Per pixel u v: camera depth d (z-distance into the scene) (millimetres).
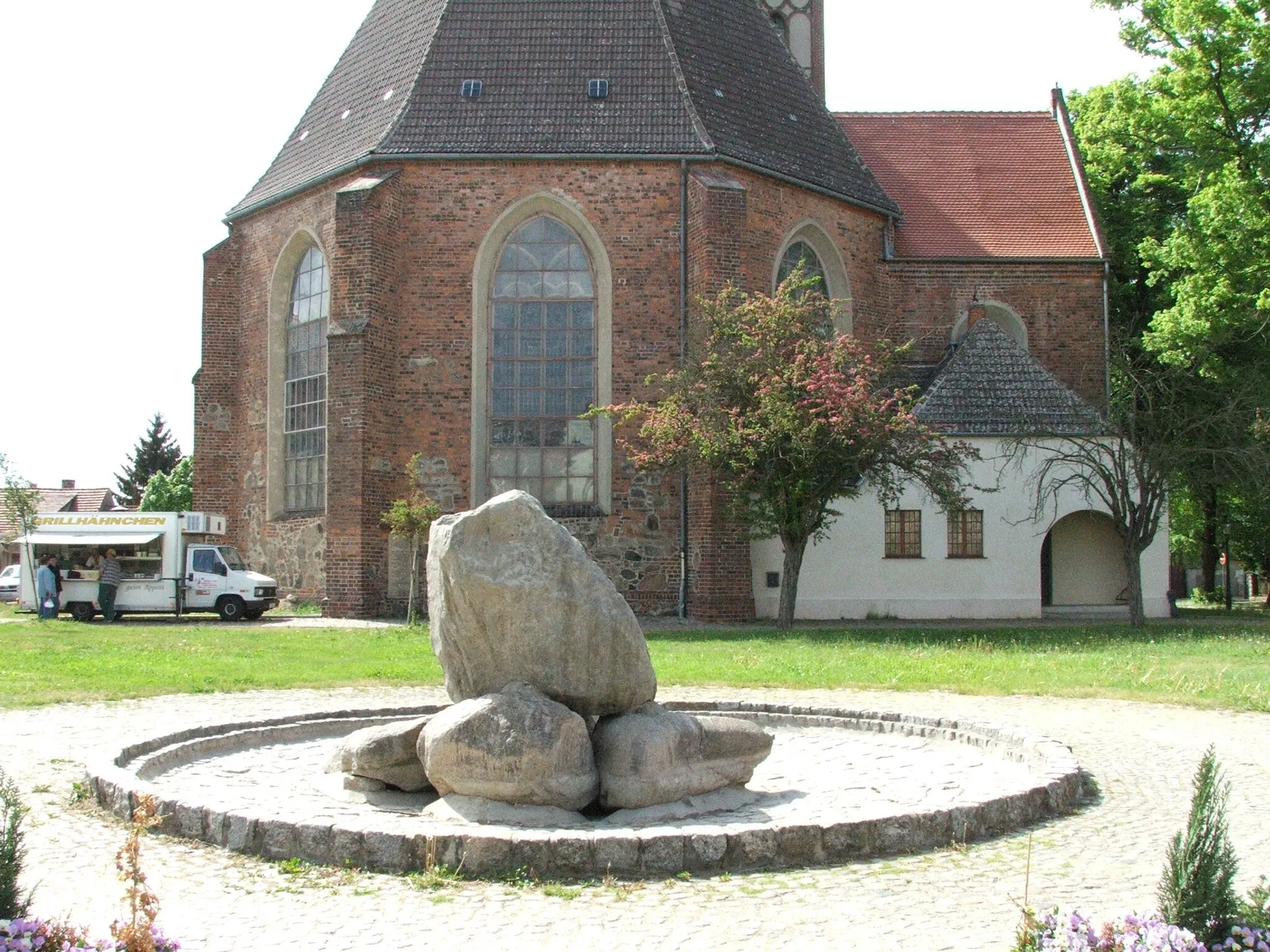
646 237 30188
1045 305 35562
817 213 32750
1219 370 32000
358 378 28938
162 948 4758
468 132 30484
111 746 9977
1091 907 6207
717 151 30000
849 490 27516
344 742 9094
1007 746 10695
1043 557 33750
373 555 29234
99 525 31359
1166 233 39125
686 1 33219
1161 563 31719
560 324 30484
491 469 30375
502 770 7840
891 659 19328
